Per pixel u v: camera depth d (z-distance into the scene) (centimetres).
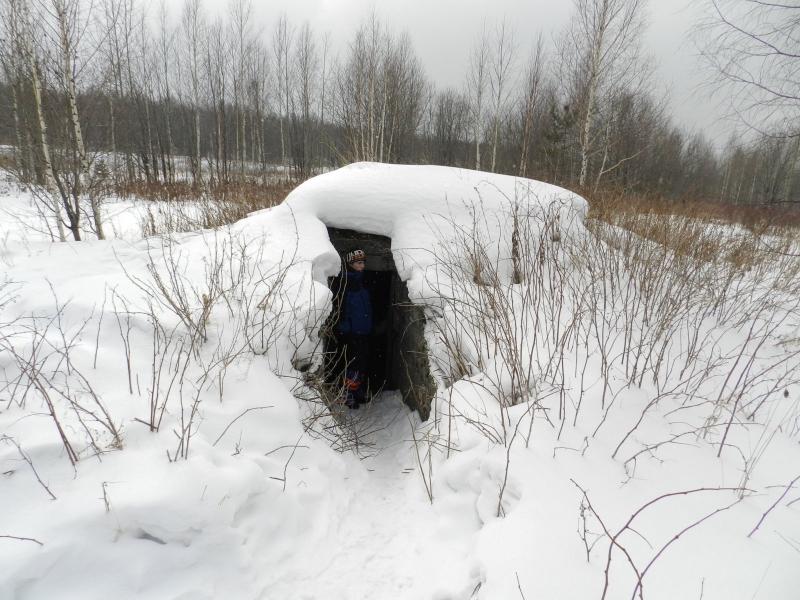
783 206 553
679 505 199
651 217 523
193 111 2161
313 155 2312
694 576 164
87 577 174
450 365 339
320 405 329
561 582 169
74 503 185
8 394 233
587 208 503
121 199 1018
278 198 858
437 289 365
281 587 204
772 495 204
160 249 429
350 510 266
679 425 254
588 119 1166
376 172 454
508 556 187
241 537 204
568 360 311
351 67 1777
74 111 587
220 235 421
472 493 242
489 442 256
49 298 314
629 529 187
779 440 244
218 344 299
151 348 284
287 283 355
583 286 397
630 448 236
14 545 168
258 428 261
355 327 470
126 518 185
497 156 2059
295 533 229
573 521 194
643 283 378
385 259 479
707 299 410
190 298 333
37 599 164
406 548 235
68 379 246
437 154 2483
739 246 502
